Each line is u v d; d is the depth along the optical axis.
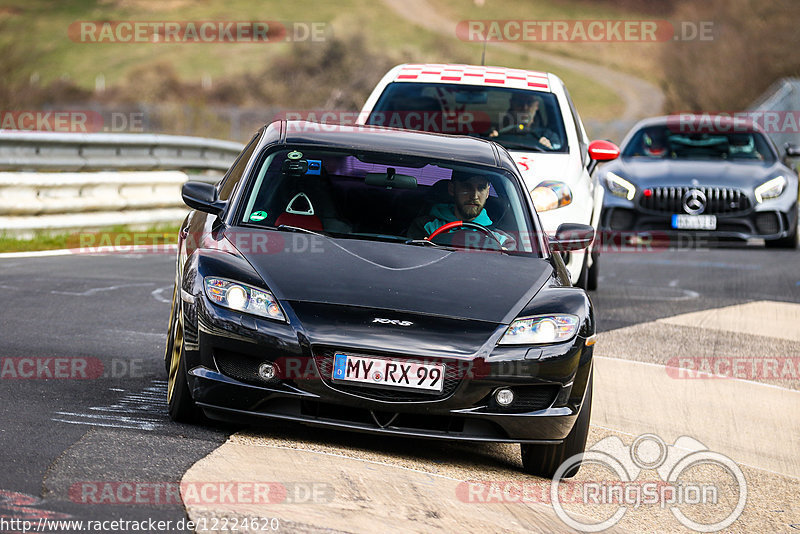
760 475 20.83
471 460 19.19
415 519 15.03
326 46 181.50
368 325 17.39
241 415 18.05
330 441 18.52
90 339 25.36
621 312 36.09
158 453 16.41
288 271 18.31
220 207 20.66
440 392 17.33
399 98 34.31
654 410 24.41
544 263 20.36
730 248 55.28
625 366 28.33
